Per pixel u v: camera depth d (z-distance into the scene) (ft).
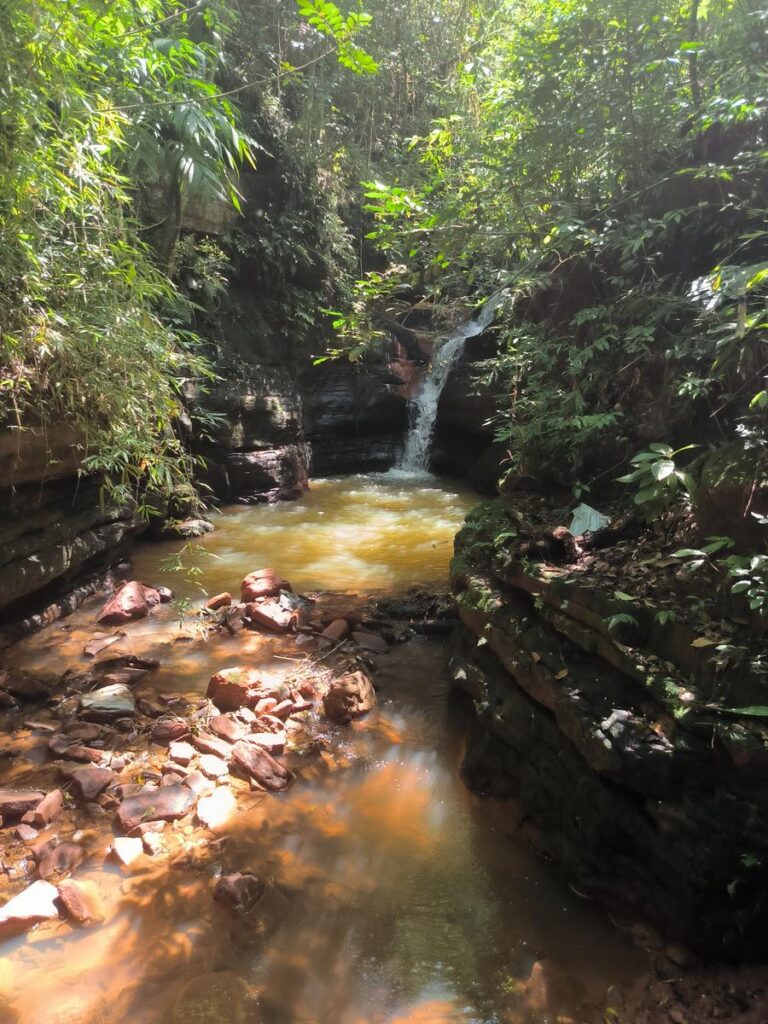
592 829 8.58
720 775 7.62
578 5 15.40
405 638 16.25
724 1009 6.86
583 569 11.18
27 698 13.25
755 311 11.20
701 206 13.51
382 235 17.84
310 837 9.83
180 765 11.21
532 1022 7.05
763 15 13.51
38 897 8.40
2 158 11.37
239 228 32.68
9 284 13.01
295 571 21.35
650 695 8.65
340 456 38.99
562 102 16.28
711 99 13.80
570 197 17.02
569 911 8.57
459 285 27.27
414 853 9.60
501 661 11.62
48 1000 7.22
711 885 7.38
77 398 15.87
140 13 15.70
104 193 15.17
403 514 29.14
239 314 32.96
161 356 16.93
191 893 8.68
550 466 16.28
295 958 7.82
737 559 8.41
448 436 38.91
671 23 15.07
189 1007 7.13
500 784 10.68
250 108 33.30
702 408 12.82
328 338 37.35
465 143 19.84
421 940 8.13
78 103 12.78
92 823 9.96
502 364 22.72
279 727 12.35
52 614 17.06
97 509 19.33
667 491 9.94
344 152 37.22
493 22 34.63
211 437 28.43
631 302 14.16
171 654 15.44
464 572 14.03
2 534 15.37
